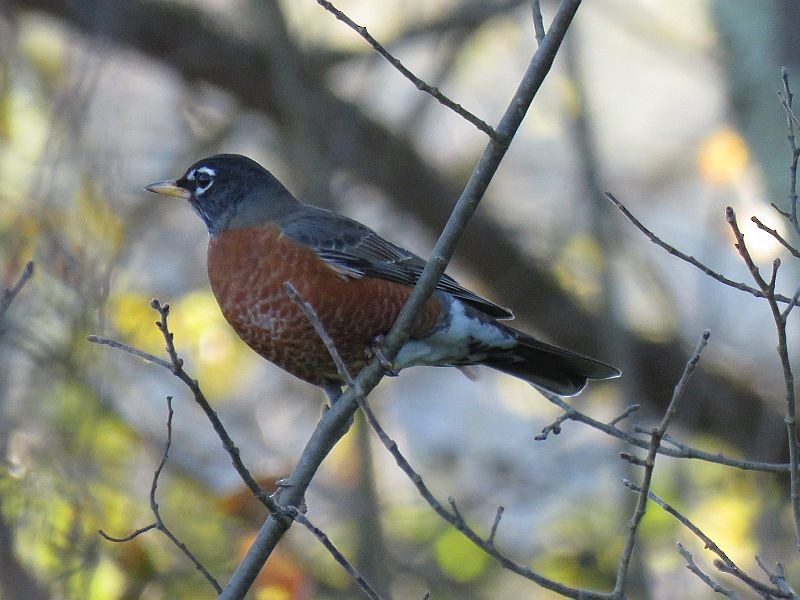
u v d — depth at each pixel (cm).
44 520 908
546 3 1455
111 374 1041
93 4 1188
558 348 813
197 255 1410
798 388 1307
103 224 1002
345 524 1299
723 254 1531
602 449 1404
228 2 1439
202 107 1439
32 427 973
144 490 1152
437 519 1286
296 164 1316
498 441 1538
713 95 1812
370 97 1525
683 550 542
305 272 764
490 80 1630
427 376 1639
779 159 1044
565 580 1212
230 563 1048
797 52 1038
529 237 1523
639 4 1562
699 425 1510
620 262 1488
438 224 1538
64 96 1016
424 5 1427
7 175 1154
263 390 1385
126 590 1005
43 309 962
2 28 1241
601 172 1372
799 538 523
